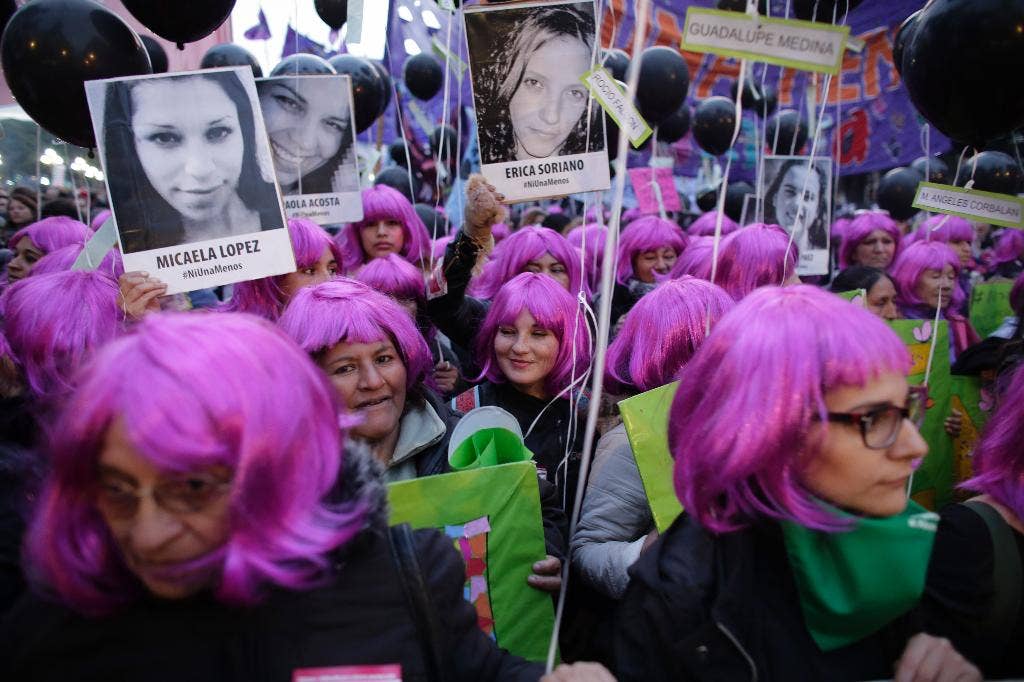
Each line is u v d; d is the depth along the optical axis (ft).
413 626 2.81
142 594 2.64
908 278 11.18
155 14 6.23
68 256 7.45
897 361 2.81
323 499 2.79
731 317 3.07
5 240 13.09
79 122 6.02
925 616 3.45
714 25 3.96
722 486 2.93
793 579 3.15
